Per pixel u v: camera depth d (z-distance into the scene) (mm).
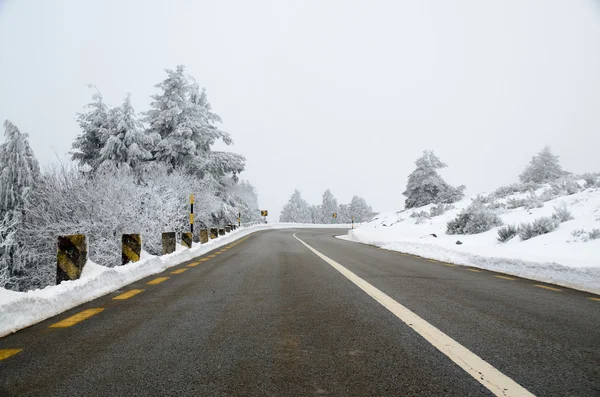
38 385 2447
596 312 4598
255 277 7574
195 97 33719
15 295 3945
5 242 16203
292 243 20719
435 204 51969
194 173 30578
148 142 27375
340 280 7125
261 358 2936
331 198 114875
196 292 5922
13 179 17484
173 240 10906
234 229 31609
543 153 46531
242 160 34375
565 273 6855
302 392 2314
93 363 2846
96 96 27688
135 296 5617
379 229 25672
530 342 3342
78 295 5094
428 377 2545
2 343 3365
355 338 3457
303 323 4000
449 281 7098
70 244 5633
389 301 5133
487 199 32250
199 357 2965
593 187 23188
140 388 2393
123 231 17391
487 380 2486
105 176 18781
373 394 2285
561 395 2258
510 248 12664
